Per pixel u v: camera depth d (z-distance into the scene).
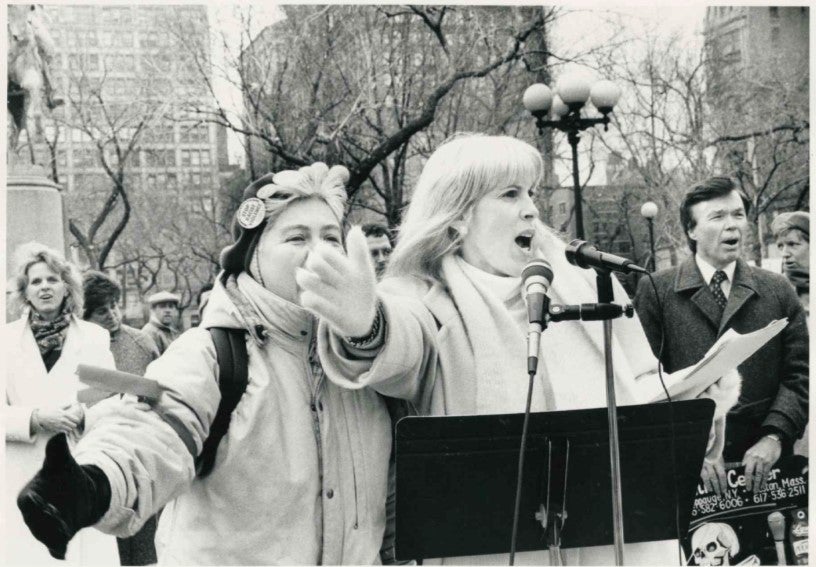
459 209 3.26
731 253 4.88
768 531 4.80
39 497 1.99
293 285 2.83
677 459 2.71
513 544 2.47
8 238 5.73
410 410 3.08
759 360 4.84
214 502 2.74
